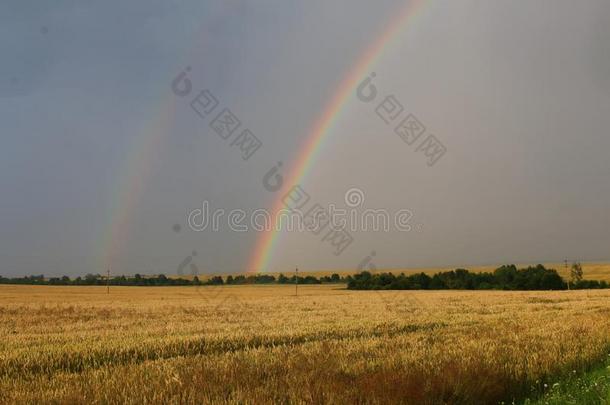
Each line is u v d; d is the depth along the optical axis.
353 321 28.48
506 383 12.30
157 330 24.88
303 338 21.84
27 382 12.88
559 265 173.75
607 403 10.10
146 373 13.24
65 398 10.65
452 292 85.00
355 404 9.93
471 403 10.97
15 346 19.22
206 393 10.77
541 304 44.62
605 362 15.52
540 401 11.29
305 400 10.08
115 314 37.59
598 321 25.11
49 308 43.81
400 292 87.00
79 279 150.25
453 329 24.48
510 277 115.75
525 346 17.20
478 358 14.25
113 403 10.44
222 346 19.62
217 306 47.47
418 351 16.25
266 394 10.51
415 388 10.62
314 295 77.00
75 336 22.53
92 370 14.37
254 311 40.19
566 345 17.52
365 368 13.43
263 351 16.84
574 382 12.59
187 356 16.56
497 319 29.59
